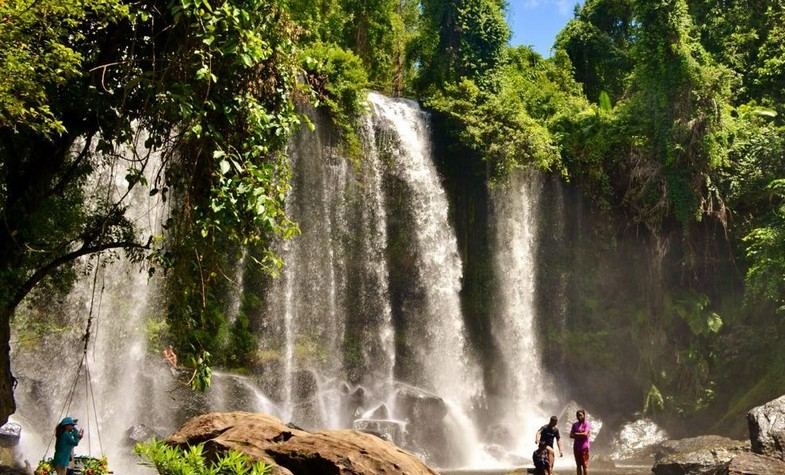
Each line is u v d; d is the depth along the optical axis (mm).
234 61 9484
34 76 8273
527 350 29703
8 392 10039
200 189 10281
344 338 26469
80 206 12516
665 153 28375
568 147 30594
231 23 9500
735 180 27719
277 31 10680
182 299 10586
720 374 26984
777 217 24906
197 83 9891
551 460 13602
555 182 30797
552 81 37344
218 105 9984
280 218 11430
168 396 21047
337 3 32969
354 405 24625
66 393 19906
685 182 28125
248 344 23953
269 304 24875
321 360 25578
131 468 17500
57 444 9547
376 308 27250
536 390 29375
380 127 27797
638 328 28875
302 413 24000
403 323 27828
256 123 10070
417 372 27500
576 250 30688
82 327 20562
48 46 8547
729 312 28203
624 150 29844
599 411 28344
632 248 30141
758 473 13453
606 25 42562
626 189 30156
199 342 10727
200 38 9562
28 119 9586
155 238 10602
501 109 29375
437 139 29906
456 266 29141
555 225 30766
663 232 29328
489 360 29141
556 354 29812
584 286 30297
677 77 28297
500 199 30141
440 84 32844
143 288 21734
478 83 31938
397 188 28062
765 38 33312
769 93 31438
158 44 10102
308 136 25750
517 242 30188
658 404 26797
